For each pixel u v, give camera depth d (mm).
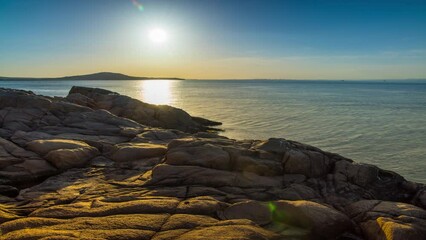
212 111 83562
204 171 16609
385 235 11562
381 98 140000
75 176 17641
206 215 12086
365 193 16625
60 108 30344
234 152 17844
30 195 14820
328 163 18562
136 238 9805
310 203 12594
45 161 18781
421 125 59719
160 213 11953
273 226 11922
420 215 12797
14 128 25266
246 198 14766
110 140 24109
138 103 44281
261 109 88375
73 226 10562
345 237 12312
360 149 40656
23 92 35625
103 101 43688
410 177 30406
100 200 13555
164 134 25875
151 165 19281
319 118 68812
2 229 10375
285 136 48844
